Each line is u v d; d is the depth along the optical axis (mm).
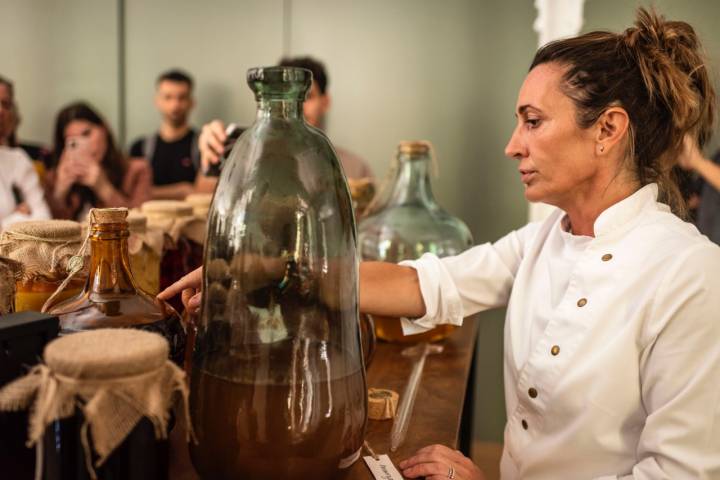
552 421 1022
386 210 1524
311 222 676
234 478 674
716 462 874
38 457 553
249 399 655
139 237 1047
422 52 3568
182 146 3830
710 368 884
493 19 3467
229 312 672
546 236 1191
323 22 3654
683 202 1107
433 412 1061
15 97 3977
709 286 906
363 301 1189
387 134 3654
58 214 3811
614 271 994
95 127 3758
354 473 829
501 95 3514
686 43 1036
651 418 910
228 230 673
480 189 3598
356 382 708
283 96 696
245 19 3740
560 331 1025
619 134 1000
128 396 542
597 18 3152
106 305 709
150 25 3838
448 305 1227
